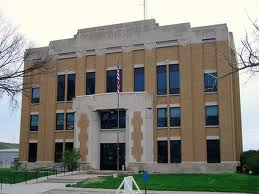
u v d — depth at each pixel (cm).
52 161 5047
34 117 5341
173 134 4478
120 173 4153
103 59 4938
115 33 4944
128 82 4762
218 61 4409
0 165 7906
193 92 4488
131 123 4422
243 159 4231
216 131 4347
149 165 4344
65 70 5178
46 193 2783
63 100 5138
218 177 3519
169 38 4666
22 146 5322
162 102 4591
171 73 4619
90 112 4631
